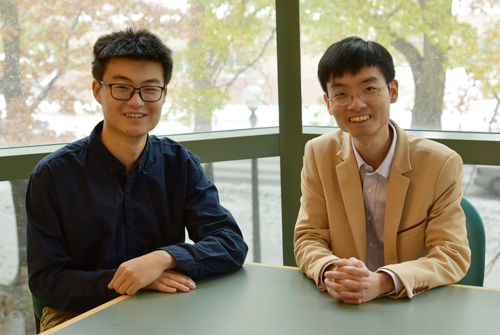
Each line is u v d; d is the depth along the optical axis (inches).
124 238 56.9
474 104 82.1
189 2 87.4
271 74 93.0
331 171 60.2
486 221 85.9
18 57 80.3
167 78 56.6
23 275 87.0
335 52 53.7
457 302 43.0
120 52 52.5
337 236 58.8
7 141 81.7
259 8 90.3
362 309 41.8
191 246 51.0
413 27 83.7
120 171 56.6
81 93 84.8
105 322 40.0
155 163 59.3
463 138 80.2
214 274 51.3
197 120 91.7
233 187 96.2
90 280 50.8
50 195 54.6
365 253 57.4
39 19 80.4
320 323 39.0
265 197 97.2
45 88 82.5
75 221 55.0
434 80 84.2
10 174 77.2
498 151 77.1
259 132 92.4
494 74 79.7
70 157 56.1
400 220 56.0
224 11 89.4
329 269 48.3
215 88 91.4
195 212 58.9
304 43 89.9
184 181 60.3
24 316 88.0
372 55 52.6
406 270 45.5
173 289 46.7
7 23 78.8
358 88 53.1
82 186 55.7
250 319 40.0
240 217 97.7
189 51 88.9
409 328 37.9
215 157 87.8
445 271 48.1
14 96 81.0
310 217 60.2
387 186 57.5
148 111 54.8
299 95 89.4
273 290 46.8
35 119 82.7
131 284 46.2
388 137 57.8
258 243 99.3
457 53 81.8
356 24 86.8
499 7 77.7
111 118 54.4
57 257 54.1
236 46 91.0
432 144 57.6
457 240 52.7
